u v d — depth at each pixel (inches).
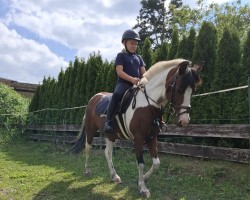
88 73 463.8
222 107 269.4
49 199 197.5
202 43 293.3
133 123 187.0
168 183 219.8
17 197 202.5
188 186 210.5
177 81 168.4
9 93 708.0
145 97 186.2
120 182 223.1
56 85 568.1
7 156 385.7
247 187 194.7
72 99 497.0
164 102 184.2
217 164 243.0
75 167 294.8
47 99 594.9
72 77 514.0
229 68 267.9
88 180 240.8
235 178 212.8
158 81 183.5
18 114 610.5
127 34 203.6
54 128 490.0
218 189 200.1
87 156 256.4
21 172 278.2
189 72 166.1
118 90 201.5
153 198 188.4
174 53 328.2
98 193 205.6
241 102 253.1
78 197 199.8
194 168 247.3
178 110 166.9
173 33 332.5
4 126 619.2
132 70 203.2
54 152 412.5
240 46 273.1
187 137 298.7
